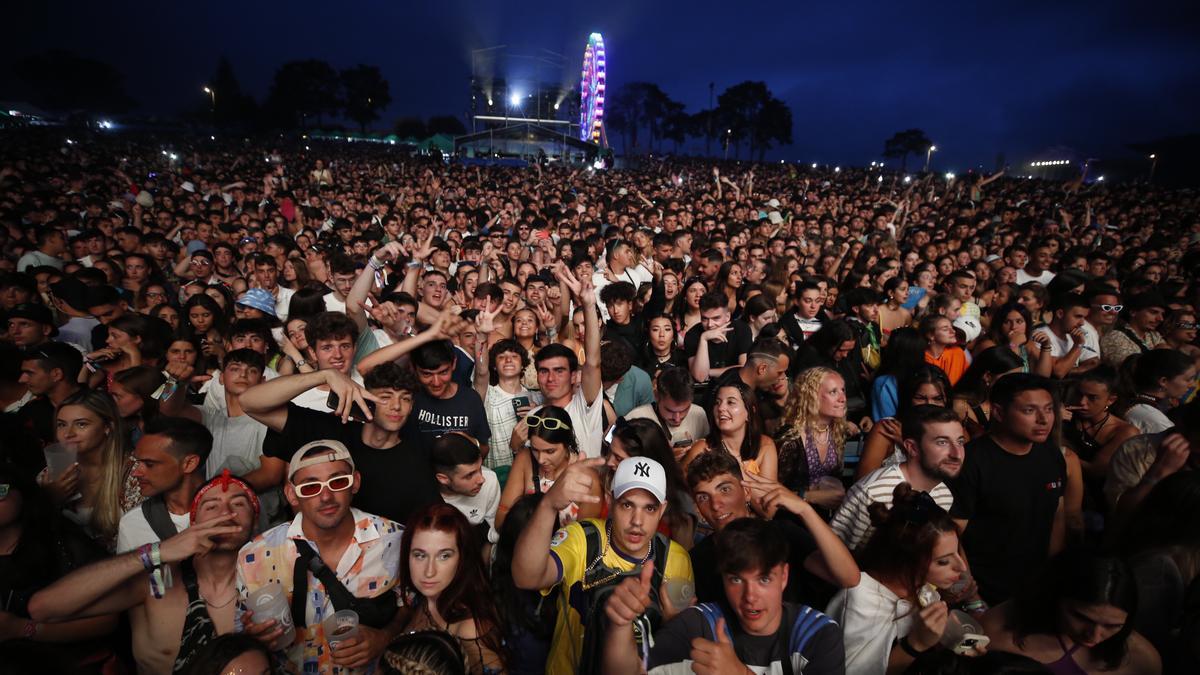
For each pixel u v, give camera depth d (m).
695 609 2.56
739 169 67.88
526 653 2.84
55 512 2.90
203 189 20.95
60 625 2.64
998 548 3.49
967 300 7.55
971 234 14.05
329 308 6.96
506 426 4.87
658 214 15.05
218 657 2.13
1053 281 7.57
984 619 2.72
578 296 4.57
